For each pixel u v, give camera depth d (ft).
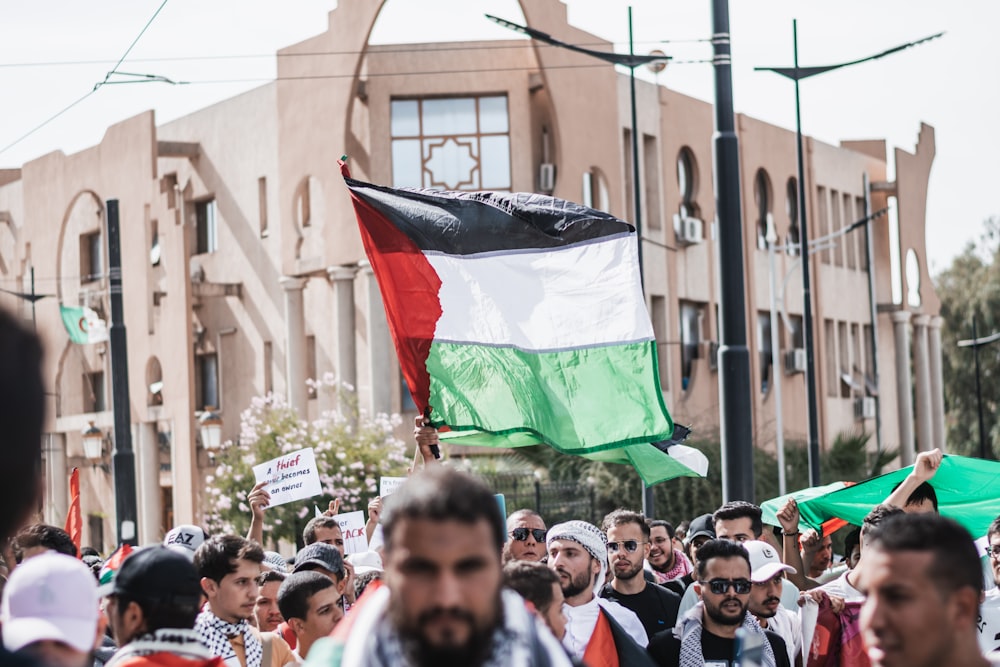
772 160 131.03
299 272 105.81
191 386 107.14
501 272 24.45
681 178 121.49
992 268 177.06
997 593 21.31
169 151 116.06
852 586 20.48
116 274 64.23
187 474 107.34
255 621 24.75
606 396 24.26
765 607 21.83
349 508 82.38
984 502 28.30
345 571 24.18
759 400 126.11
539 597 16.99
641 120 114.73
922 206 151.94
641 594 25.09
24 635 12.18
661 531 32.60
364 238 24.52
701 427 98.73
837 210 142.41
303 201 108.37
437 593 8.42
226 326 116.16
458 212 24.61
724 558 20.22
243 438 87.86
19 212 136.46
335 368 106.63
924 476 23.41
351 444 84.12
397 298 24.27
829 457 108.17
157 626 14.23
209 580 20.12
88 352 123.13
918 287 151.23
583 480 88.99
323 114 102.01
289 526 81.10
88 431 86.99
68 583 12.53
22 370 6.50
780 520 27.48
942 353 177.06
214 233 117.80
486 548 8.57
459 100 101.60
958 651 10.99
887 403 149.69
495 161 101.24
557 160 100.99
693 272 120.26
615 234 24.38
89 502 122.52
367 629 8.77
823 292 138.21
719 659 20.40
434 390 23.95
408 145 101.04
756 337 126.52
